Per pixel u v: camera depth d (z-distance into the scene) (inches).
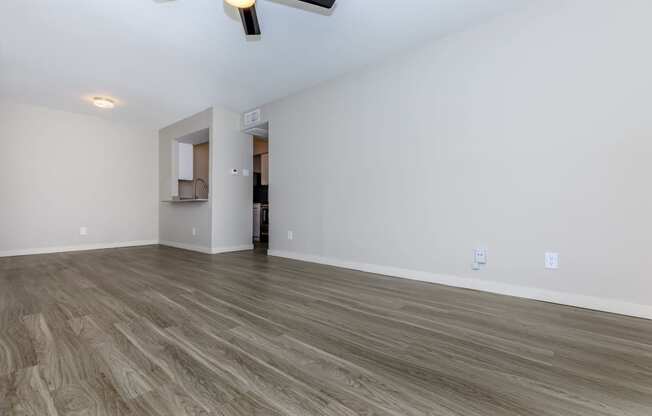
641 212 74.5
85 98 166.9
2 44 110.3
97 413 39.9
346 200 137.3
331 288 103.0
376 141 126.2
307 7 90.1
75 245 194.5
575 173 82.8
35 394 43.7
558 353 57.1
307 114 154.2
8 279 115.6
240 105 179.5
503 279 94.8
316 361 54.0
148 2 87.7
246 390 45.2
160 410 40.6
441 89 107.5
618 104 77.1
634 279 75.5
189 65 127.7
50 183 185.5
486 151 97.6
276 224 171.5
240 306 84.0
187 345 59.9
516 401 42.8
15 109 173.3
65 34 103.9
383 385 46.8
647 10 73.9
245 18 83.6
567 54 83.8
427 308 82.5
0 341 61.2
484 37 97.9
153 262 152.5
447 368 51.8
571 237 83.5
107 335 64.4
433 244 109.9
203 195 244.2
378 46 112.9
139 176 222.8
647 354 56.6
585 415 39.9
